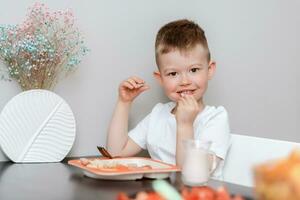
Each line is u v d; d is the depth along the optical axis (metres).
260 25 1.79
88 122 1.50
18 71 1.36
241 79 1.76
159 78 1.50
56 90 1.43
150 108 1.60
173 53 1.42
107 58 1.51
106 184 1.03
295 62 1.88
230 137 1.44
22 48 1.34
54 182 1.05
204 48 1.45
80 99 1.48
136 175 1.08
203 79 1.45
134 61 1.56
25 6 1.38
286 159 0.60
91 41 1.48
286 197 0.56
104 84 1.51
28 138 1.36
